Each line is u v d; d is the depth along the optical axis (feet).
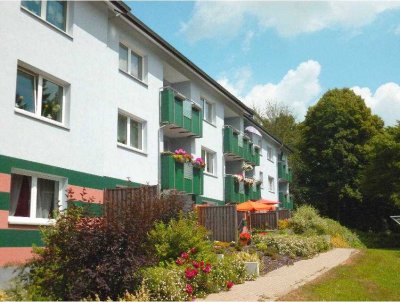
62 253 27.76
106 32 51.13
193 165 70.90
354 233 117.29
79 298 26.73
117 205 31.58
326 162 152.05
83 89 46.39
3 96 36.32
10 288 29.35
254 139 113.80
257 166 115.85
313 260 56.59
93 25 48.83
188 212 44.34
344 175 147.74
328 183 148.87
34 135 39.37
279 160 139.13
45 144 40.57
